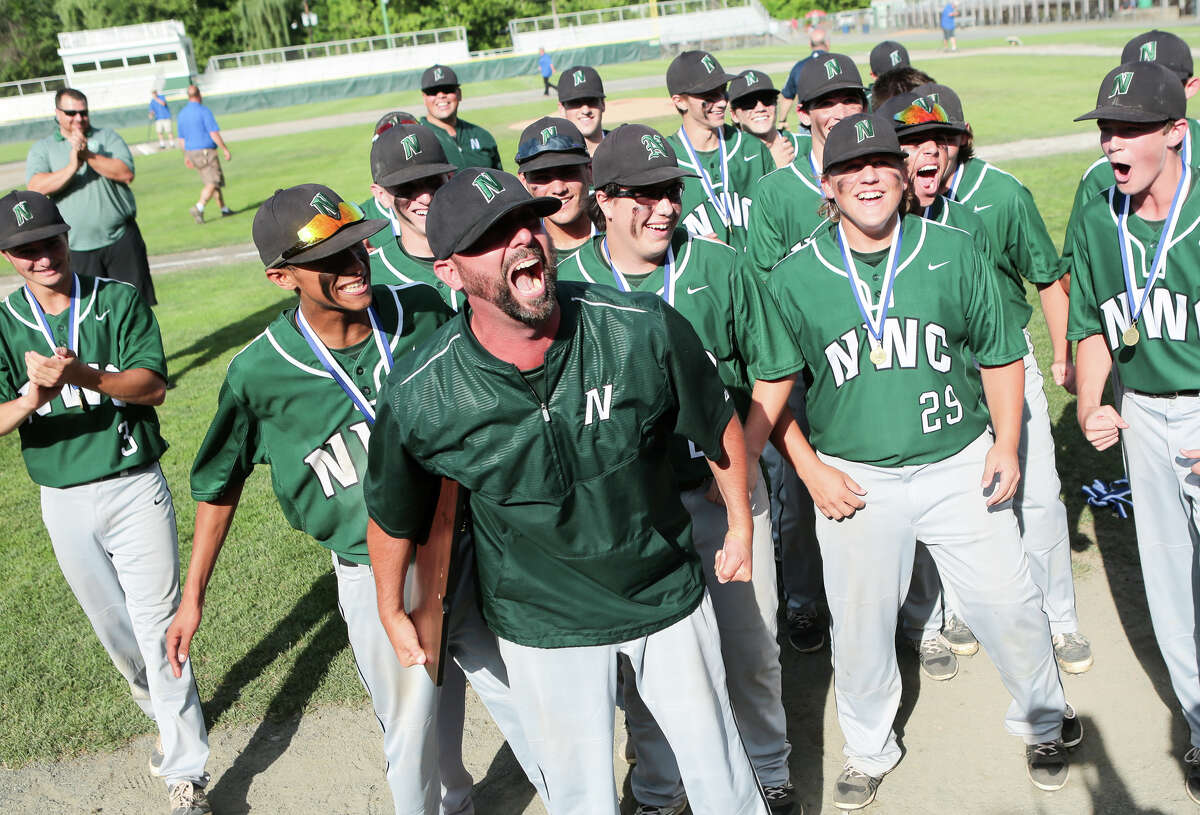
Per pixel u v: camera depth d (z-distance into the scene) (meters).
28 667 5.22
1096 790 3.71
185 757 4.05
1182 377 3.54
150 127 52.28
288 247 3.05
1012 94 24.64
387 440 2.80
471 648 3.44
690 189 5.61
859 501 3.51
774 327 3.55
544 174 4.06
